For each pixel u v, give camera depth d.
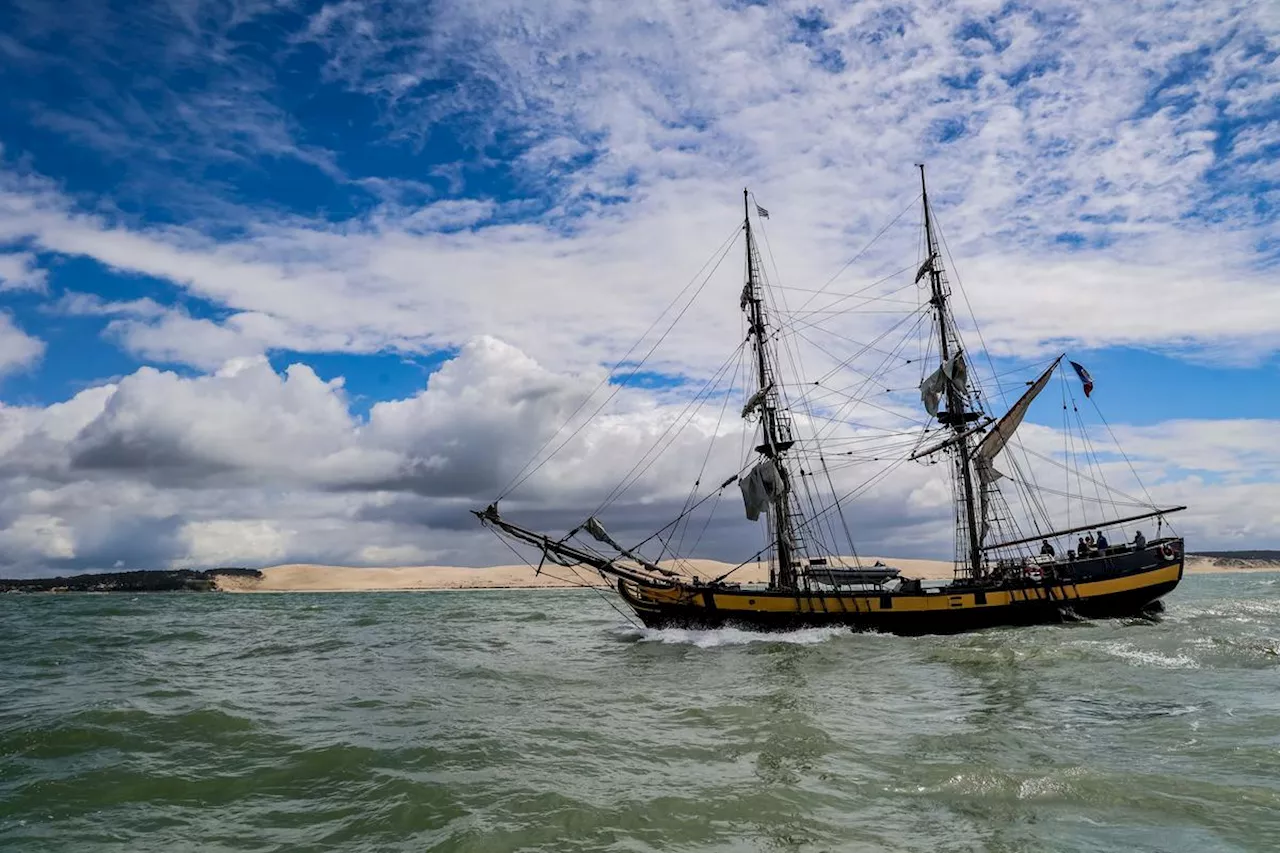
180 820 12.47
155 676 30.03
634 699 23.08
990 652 31.41
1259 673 24.41
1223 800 11.86
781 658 33.19
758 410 52.47
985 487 53.69
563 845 10.66
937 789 12.84
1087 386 50.38
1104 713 18.86
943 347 56.09
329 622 61.94
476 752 16.19
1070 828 10.84
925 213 57.41
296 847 11.16
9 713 21.75
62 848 11.30
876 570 46.72
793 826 11.25
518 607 87.31
